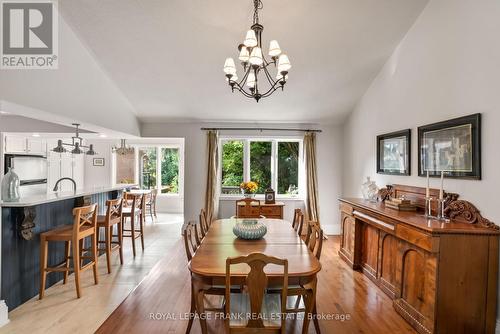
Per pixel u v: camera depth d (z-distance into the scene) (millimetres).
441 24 2734
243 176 5609
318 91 4395
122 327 2283
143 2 2809
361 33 3246
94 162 7781
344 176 5406
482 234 2082
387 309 2631
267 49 3432
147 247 4480
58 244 3191
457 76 2533
